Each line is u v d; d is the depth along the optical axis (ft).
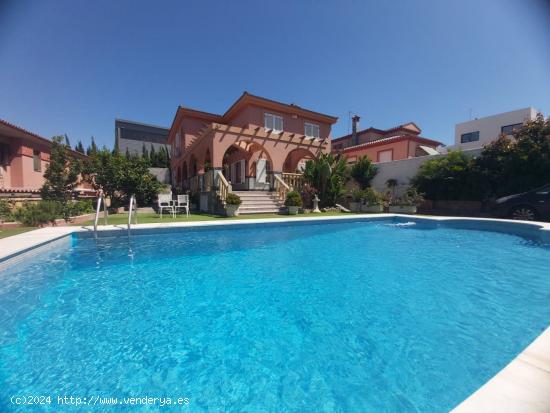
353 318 9.00
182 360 6.81
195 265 15.49
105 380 6.07
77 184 45.34
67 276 13.32
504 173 36.37
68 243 19.83
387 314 9.27
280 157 46.70
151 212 44.83
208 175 42.24
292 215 36.68
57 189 41.73
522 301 10.37
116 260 16.29
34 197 40.42
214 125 38.91
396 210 44.04
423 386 5.71
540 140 34.19
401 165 51.08
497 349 7.06
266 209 39.01
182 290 11.66
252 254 18.22
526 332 7.95
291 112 56.90
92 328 8.41
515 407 3.58
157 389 5.82
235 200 33.55
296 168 59.98
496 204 32.65
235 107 55.21
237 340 7.70
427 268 15.14
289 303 10.29
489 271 14.51
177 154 73.41
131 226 22.88
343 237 24.81
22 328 8.41
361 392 5.61
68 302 10.31
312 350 7.17
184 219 30.37
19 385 5.90
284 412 5.20
